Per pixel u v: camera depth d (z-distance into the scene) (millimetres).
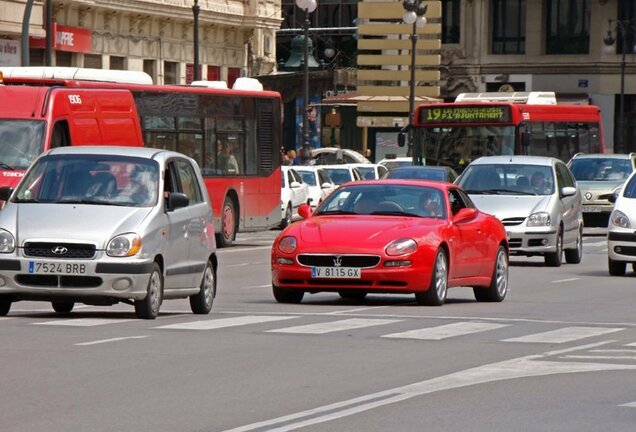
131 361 20500
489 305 31812
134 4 85375
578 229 48625
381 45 112250
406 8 90062
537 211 45688
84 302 26516
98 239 26109
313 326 25766
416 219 31125
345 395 17734
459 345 23109
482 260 32438
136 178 27656
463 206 32750
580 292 36094
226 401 17203
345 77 102000
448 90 134875
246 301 32719
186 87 55000
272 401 17250
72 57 81562
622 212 41938
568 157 71250
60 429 15281
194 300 29047
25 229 26281
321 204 32094
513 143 67188
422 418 16078
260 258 51438
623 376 19547
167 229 27312
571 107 71688
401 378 19219
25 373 19250
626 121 130875
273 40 106438
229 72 100438
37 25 75438
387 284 29812
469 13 133750
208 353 21562
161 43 90500
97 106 45031
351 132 119562
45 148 42312
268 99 60625
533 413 16484
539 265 47188
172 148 54094
